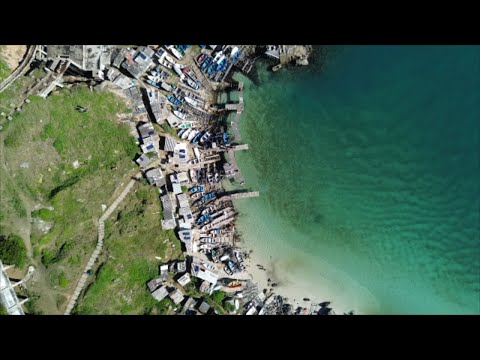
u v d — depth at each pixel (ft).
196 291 184.96
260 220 199.72
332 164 205.77
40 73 169.48
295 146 203.51
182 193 188.75
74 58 173.99
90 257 170.60
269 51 198.90
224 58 196.75
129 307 173.37
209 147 194.90
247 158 199.72
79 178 172.86
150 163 185.68
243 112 200.03
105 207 176.76
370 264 206.18
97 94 179.32
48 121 168.66
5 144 161.17
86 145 176.04
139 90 188.75
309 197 204.33
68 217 168.76
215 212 193.98
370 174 207.62
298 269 200.54
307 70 204.95
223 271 192.44
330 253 204.23
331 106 205.87
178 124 192.34
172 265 183.21
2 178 160.04
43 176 167.02
